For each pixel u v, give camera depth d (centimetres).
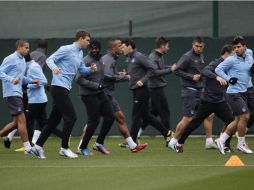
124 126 4412
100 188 2906
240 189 2833
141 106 4478
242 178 3095
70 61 3947
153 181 3067
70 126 3997
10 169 3506
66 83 3956
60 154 4097
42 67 4709
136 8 5709
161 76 5019
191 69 4403
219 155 4203
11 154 4312
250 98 4675
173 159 3966
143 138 5659
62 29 5716
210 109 4325
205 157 4078
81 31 3975
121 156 4156
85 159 3972
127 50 4438
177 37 5669
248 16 5684
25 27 5706
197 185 2931
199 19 5700
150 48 5666
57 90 3947
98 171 3403
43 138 4019
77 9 5716
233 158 3647
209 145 4678
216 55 5647
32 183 3055
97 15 5706
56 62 3941
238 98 4219
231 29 5700
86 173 3334
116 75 4428
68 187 2941
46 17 5709
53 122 4028
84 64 4125
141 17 5700
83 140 4212
